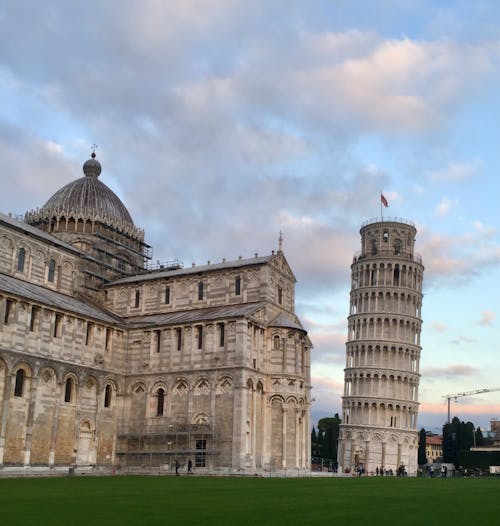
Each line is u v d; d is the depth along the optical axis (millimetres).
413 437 143875
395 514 28812
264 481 60531
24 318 75312
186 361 87062
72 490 43750
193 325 87688
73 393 82188
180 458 83375
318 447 191875
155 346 90312
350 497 39062
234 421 81500
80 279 100875
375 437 140875
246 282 94562
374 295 149750
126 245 113250
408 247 155500
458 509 31516
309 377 96562
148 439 86500
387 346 146000
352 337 151375
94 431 84688
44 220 107750
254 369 85312
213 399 83750
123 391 90375
